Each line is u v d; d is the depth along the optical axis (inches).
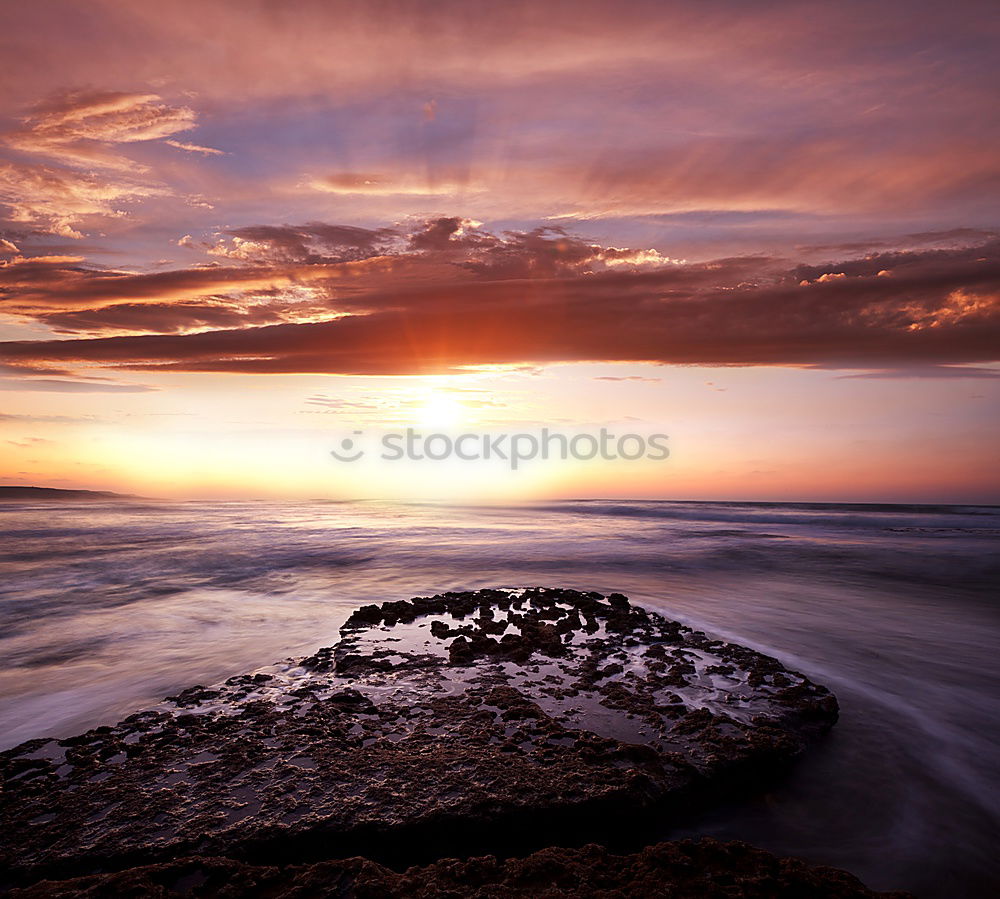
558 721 224.4
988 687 279.4
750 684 268.4
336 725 216.4
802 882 134.1
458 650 309.6
